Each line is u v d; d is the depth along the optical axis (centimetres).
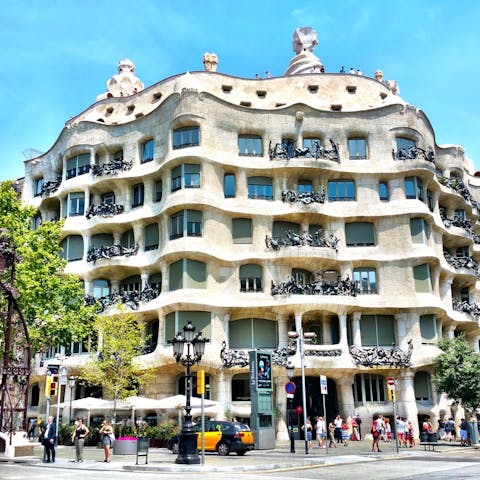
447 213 5403
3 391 2709
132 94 5338
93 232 4741
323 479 1717
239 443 2739
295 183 4631
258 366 3106
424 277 4494
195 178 4322
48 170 5291
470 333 5231
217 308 4138
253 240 4412
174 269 4197
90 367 3894
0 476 1830
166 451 3144
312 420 4400
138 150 4731
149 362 4062
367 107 5056
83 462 2436
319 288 4216
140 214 4547
